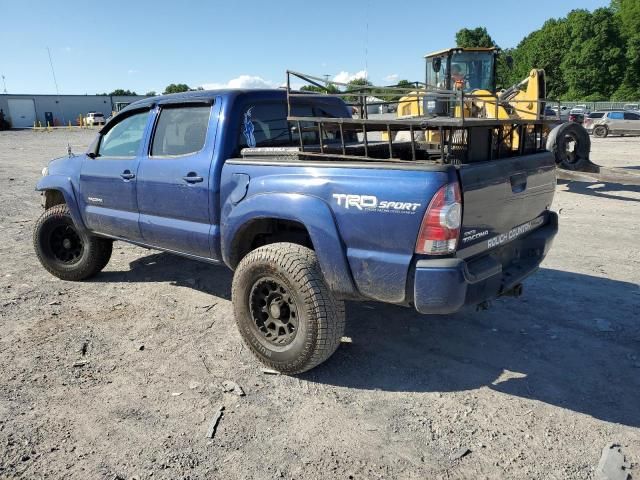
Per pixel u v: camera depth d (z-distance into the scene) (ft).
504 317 15.21
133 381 12.12
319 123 11.98
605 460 9.24
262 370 12.56
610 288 17.19
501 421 10.48
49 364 12.87
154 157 15.21
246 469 9.26
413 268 10.30
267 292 12.37
